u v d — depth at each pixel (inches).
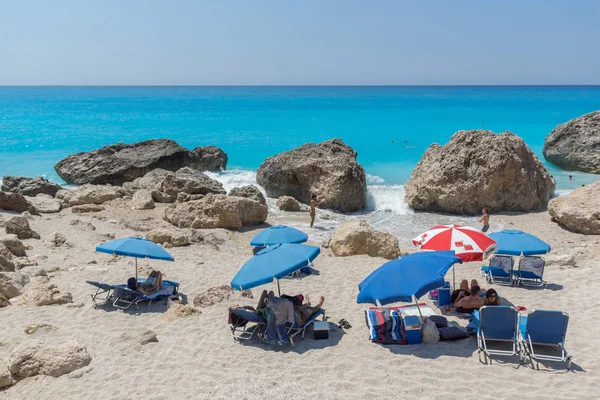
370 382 281.7
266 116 2687.0
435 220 840.9
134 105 4082.2
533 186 888.9
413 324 335.0
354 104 3937.0
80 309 409.7
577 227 715.4
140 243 422.6
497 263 467.2
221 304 414.9
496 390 267.9
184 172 1029.2
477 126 2094.0
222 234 701.3
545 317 296.8
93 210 845.2
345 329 361.4
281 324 334.0
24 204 801.6
